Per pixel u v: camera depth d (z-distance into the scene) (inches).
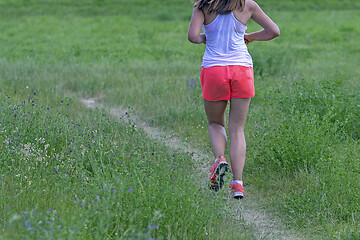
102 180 376.8
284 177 470.3
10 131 513.0
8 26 2244.1
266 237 363.6
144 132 614.2
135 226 329.7
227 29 405.1
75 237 295.6
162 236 330.6
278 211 411.8
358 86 850.8
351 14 2755.9
